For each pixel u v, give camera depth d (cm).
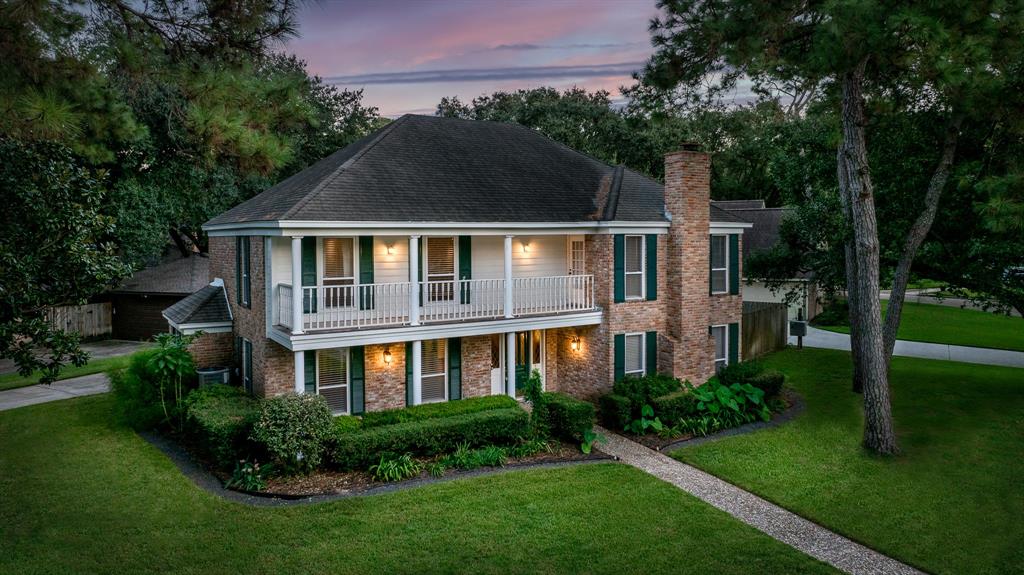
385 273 1608
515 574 854
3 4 695
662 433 1513
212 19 848
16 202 1070
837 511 1088
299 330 1355
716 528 1010
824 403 1812
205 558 879
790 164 2217
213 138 845
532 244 1842
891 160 1788
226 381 1688
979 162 1638
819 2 1159
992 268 1766
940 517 1064
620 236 1733
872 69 1519
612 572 868
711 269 1942
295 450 1159
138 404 1497
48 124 748
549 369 1916
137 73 842
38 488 1127
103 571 840
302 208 1373
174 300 2786
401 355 1620
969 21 1170
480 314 1641
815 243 2164
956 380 2045
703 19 1210
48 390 1908
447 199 1612
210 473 1220
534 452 1362
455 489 1141
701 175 1791
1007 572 889
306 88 948
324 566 862
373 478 1182
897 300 1703
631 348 1783
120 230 2569
